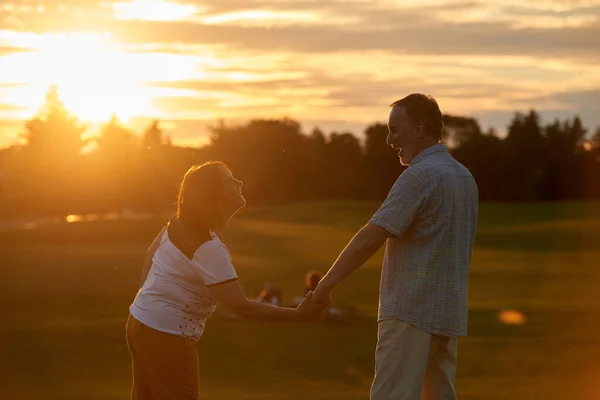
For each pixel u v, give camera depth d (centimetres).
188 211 434
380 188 9912
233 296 429
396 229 439
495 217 6612
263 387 904
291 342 1211
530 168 10044
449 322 445
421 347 444
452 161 458
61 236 4562
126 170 8344
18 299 2077
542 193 10044
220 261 430
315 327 1359
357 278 2595
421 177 442
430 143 460
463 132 10294
